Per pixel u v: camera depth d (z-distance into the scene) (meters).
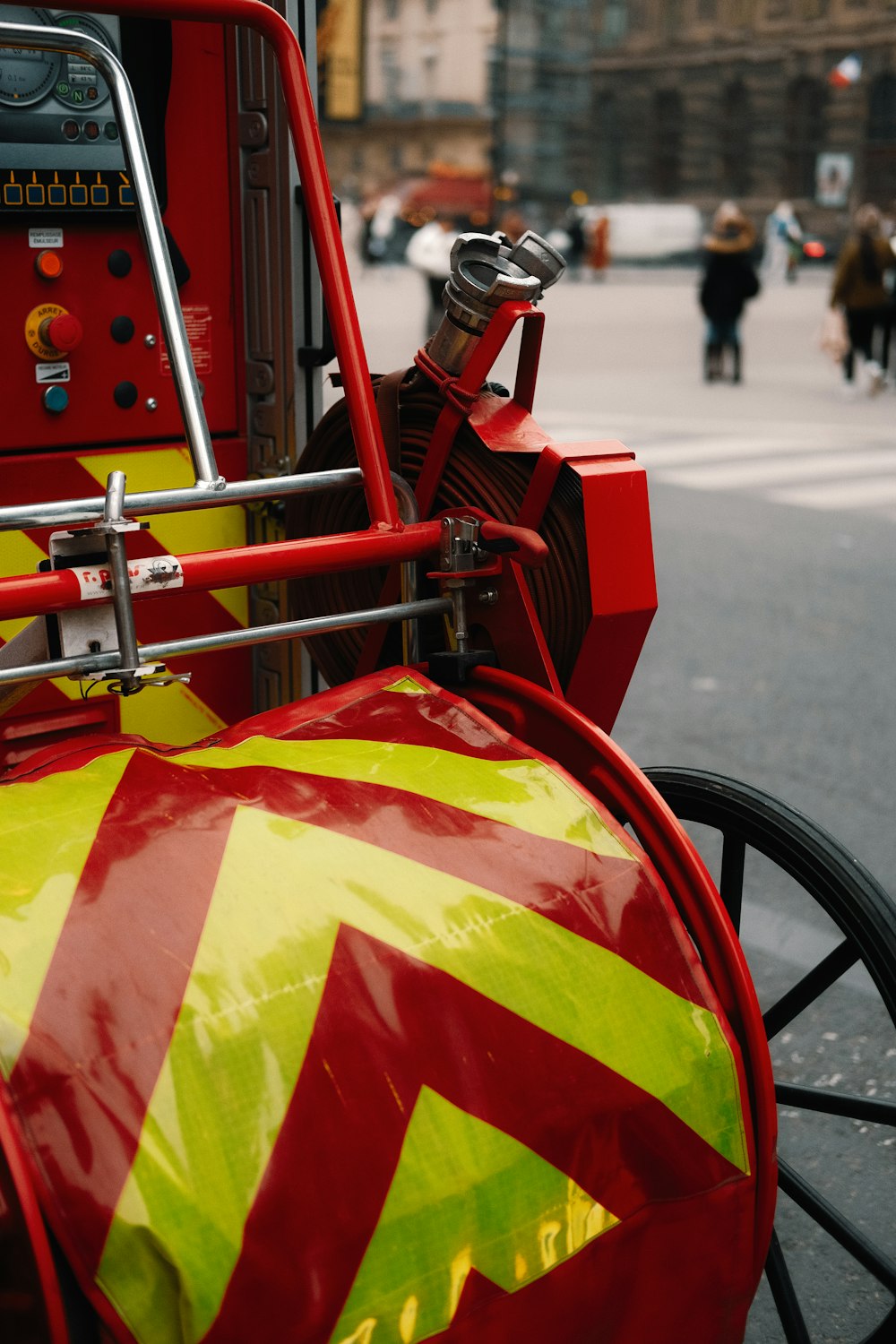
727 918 1.78
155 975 1.42
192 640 1.84
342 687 1.93
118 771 1.64
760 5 51.62
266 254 2.75
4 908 1.43
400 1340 1.44
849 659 6.30
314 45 2.66
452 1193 1.48
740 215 15.93
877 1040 3.30
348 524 2.41
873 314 14.99
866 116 50.38
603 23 54.91
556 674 2.10
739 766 5.00
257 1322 1.37
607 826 1.76
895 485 10.32
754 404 14.51
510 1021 1.57
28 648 1.85
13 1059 1.33
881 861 4.25
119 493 1.76
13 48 2.17
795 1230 2.68
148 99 2.56
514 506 2.09
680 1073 1.66
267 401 2.82
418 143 58.81
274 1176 1.39
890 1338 1.97
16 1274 1.34
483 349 2.07
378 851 1.61
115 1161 1.33
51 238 2.54
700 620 6.89
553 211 53.78
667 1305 1.66
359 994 1.50
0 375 2.53
